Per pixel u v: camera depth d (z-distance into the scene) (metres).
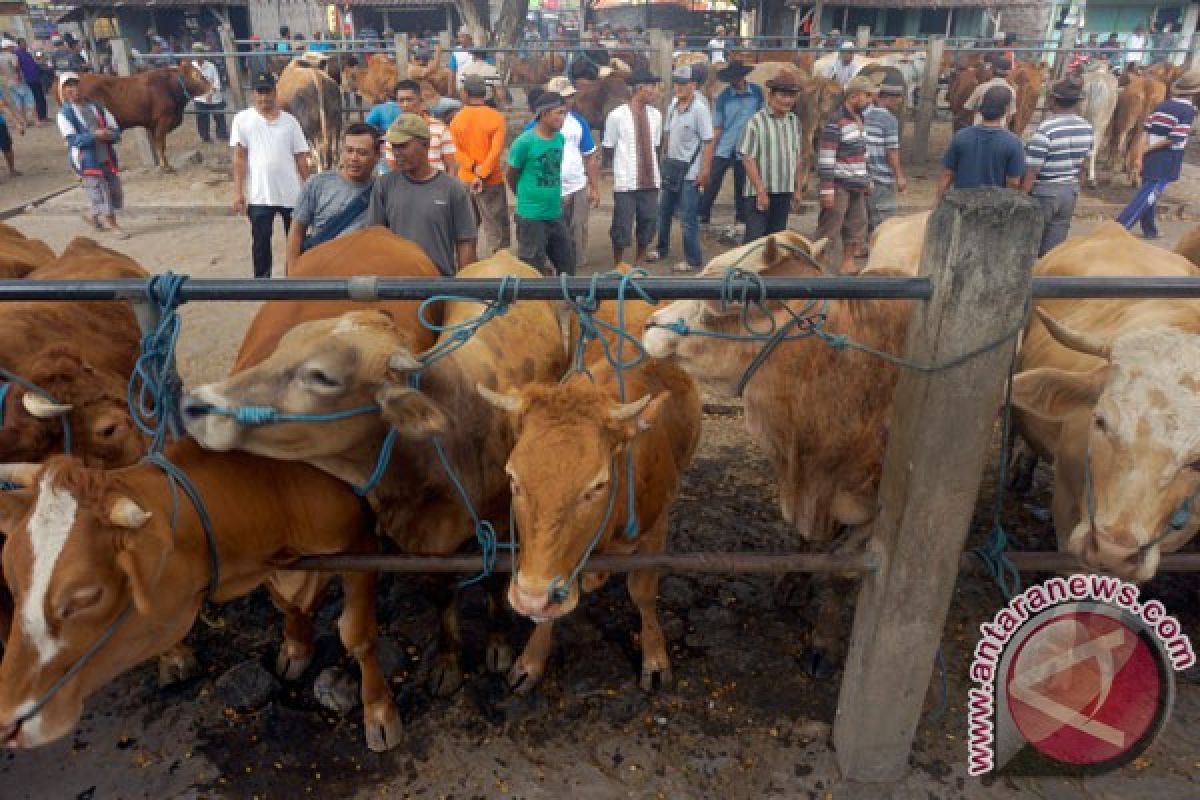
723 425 5.70
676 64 15.07
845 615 3.83
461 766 3.17
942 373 2.38
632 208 8.50
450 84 14.65
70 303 3.64
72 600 2.02
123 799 3.03
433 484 2.95
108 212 10.68
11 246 4.70
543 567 2.40
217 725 3.32
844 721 3.07
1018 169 7.00
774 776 3.12
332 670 3.51
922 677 2.86
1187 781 3.09
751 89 9.30
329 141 13.30
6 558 2.07
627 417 2.46
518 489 2.42
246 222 11.18
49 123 20.44
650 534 3.35
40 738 2.08
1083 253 4.33
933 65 13.66
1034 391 2.96
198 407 2.35
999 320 2.32
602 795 3.06
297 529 2.67
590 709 3.41
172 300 2.40
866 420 3.13
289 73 13.05
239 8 27.50
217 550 2.42
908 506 2.56
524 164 7.02
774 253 3.02
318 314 3.22
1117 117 12.93
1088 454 2.81
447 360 3.00
